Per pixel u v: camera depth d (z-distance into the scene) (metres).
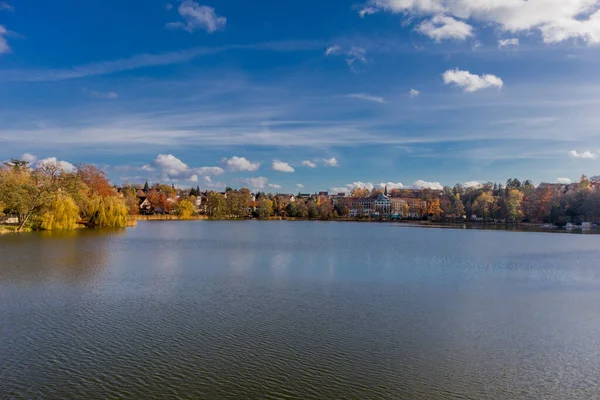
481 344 25.47
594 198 170.00
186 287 39.59
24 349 23.41
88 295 35.59
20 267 48.38
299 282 43.12
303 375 20.62
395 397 18.73
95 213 116.56
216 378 20.14
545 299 37.19
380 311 32.12
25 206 93.38
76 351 23.20
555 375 21.39
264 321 28.94
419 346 24.89
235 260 60.03
